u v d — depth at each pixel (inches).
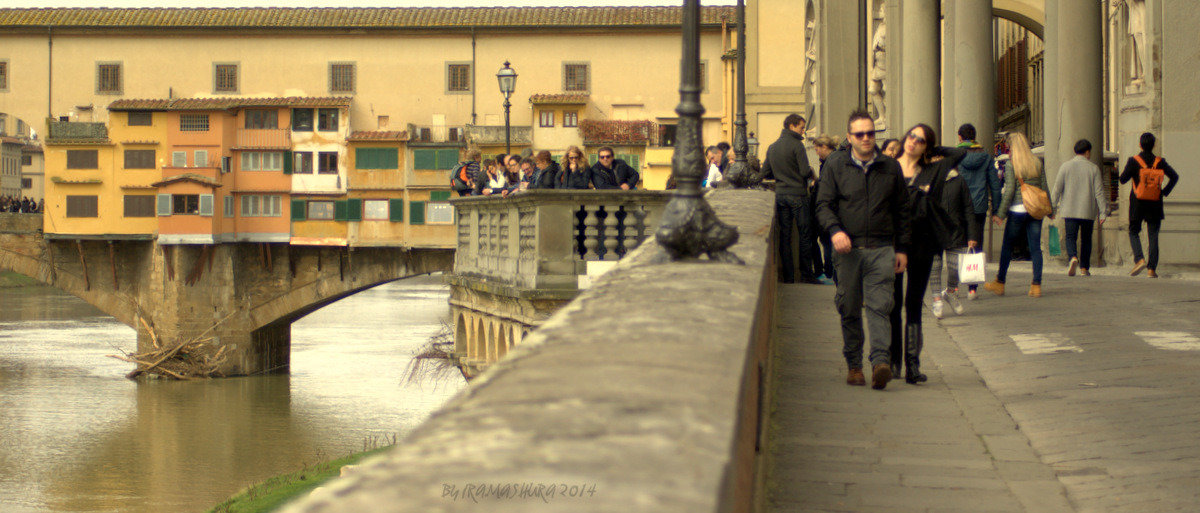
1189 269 727.7
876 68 1045.8
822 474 261.3
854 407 335.9
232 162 2760.8
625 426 70.4
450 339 1336.1
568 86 2812.5
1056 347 428.1
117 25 2785.4
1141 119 756.6
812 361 416.5
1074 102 784.3
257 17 2824.8
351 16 2839.6
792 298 586.9
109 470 1644.9
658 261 230.2
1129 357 403.2
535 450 64.2
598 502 55.2
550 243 730.2
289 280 2790.4
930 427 309.4
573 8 2871.6
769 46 2042.3
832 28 1014.4
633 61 2812.5
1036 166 580.7
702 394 82.0
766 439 265.0
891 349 380.8
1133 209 690.2
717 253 231.9
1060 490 246.8
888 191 345.7
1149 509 229.6
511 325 783.7
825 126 1022.4
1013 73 2276.1
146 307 2743.6
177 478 1603.1
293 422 1977.1
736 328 120.2
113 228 2723.9
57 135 2743.6
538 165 781.3
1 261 2780.5
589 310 129.8
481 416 73.0
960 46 877.8
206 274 2699.3
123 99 2783.0
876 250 347.3
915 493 245.6
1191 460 264.8
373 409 2071.9
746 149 740.0
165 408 2106.3
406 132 2753.4
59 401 2129.7
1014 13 1411.2
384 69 2810.0
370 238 2758.4
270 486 1374.3
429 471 60.3
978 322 501.0
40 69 2812.5
